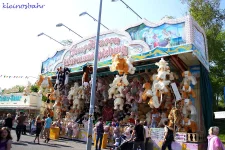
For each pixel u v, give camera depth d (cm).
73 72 1870
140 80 1620
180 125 1246
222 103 2938
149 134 1246
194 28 1341
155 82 1344
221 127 1861
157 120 1405
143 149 923
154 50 1342
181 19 1327
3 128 559
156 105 1331
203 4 2205
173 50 1271
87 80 1650
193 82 1295
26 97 3145
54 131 1747
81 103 1944
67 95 2094
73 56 1967
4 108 3403
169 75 1285
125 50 1545
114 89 1552
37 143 1376
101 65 1609
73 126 1711
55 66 2138
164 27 1389
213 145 593
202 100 1355
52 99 2078
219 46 2202
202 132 1305
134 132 944
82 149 1247
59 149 1190
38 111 3083
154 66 1437
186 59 1369
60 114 2114
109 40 1669
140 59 1390
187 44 1233
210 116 1402
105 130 1432
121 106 1547
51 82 2077
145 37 1467
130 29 1562
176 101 1293
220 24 2188
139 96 1508
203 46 1491
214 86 2267
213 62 2334
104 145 1395
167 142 935
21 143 1329
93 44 1808
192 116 1370
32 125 1966
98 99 1848
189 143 1135
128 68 1328
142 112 1627
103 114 1827
